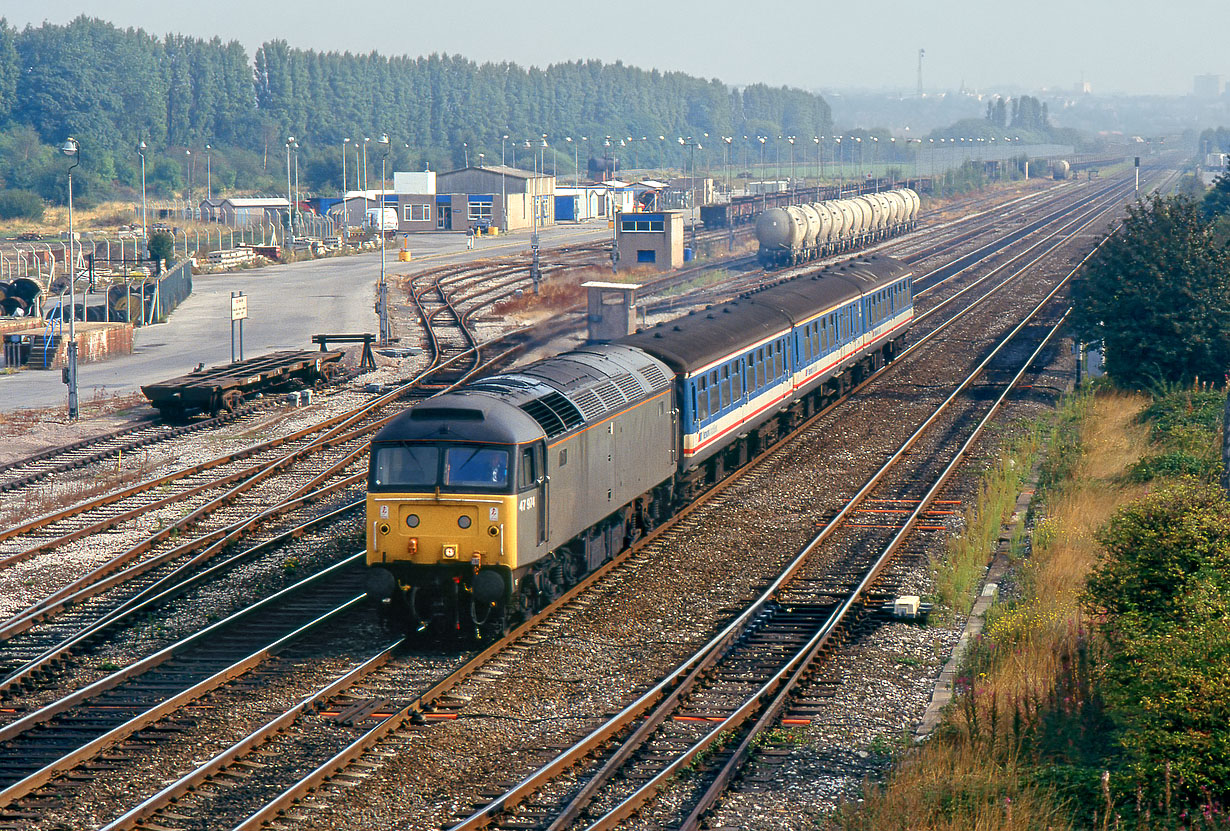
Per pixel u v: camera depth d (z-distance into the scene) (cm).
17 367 19362
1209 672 5597
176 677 7275
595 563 9031
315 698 6794
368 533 7750
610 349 10306
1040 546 9556
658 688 6925
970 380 17738
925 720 6650
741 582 9125
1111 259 16700
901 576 9238
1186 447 12319
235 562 9544
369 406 15812
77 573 9362
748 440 13012
